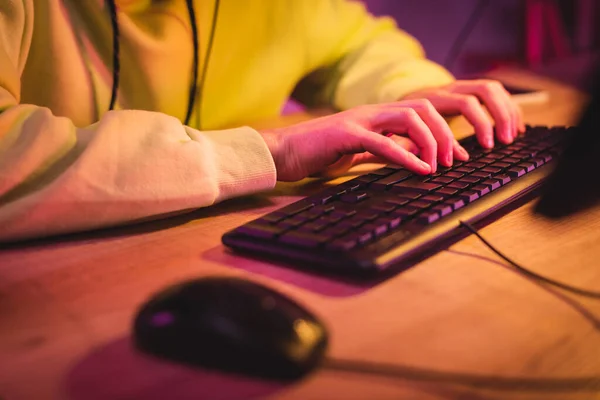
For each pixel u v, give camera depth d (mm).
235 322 331
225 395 320
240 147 649
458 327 389
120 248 537
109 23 898
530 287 447
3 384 332
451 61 1951
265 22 1124
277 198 684
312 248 469
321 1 1187
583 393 325
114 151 580
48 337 382
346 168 764
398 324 393
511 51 2094
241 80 1110
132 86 935
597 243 533
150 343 351
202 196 596
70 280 469
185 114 1028
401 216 517
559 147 761
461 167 671
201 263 499
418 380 332
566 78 1457
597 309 414
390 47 1190
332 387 327
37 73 850
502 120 836
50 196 539
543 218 600
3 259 513
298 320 344
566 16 1966
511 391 325
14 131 589
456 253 513
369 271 442
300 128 712
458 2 2123
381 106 748
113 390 325
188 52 994
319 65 1216
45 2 836
